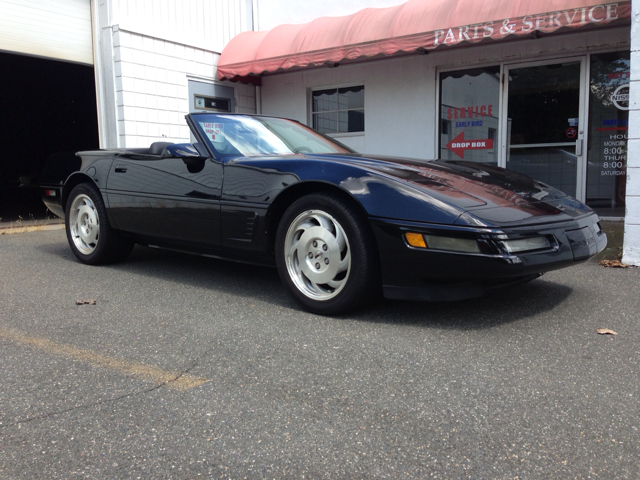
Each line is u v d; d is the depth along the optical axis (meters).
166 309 2.98
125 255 4.27
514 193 2.82
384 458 1.50
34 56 6.86
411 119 7.90
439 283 2.52
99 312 2.93
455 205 2.48
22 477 1.43
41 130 12.91
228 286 3.53
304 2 9.03
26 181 10.00
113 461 1.50
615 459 1.47
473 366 2.12
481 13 6.24
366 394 1.89
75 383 2.00
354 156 3.23
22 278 3.78
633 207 3.91
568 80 6.70
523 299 3.11
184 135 8.43
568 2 5.70
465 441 1.57
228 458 1.51
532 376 2.02
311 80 8.87
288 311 2.93
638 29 3.73
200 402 1.84
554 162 6.93
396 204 2.53
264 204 2.97
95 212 4.13
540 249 2.49
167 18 8.09
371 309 2.94
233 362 2.19
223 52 8.88
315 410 1.77
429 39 6.61
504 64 7.08
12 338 2.51
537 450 1.52
